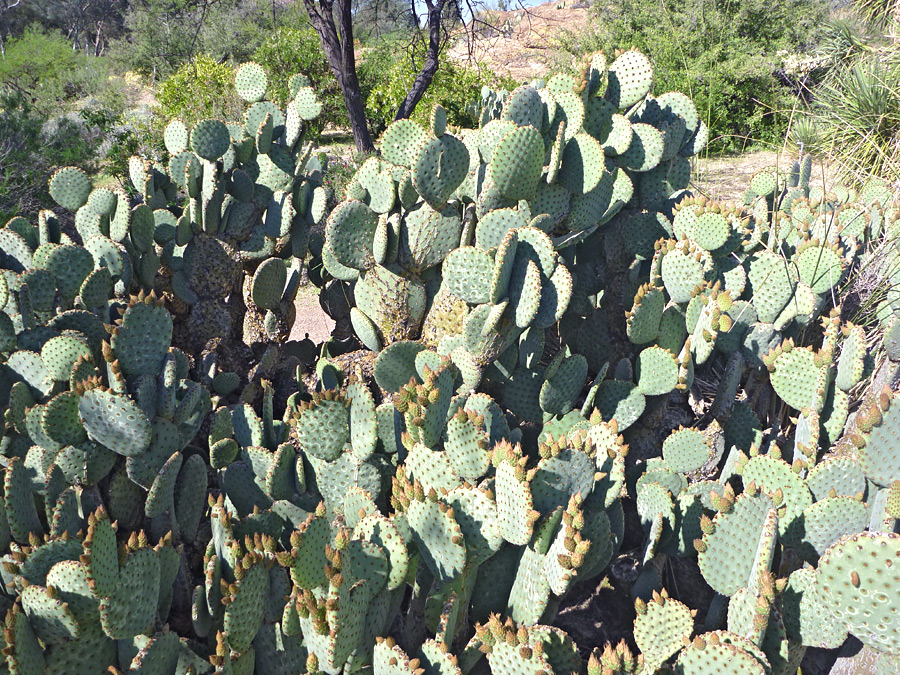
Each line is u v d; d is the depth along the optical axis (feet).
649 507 10.32
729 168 35.86
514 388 12.18
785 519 8.53
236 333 17.78
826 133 30.48
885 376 10.91
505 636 6.93
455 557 7.57
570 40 63.82
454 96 51.85
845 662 7.36
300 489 10.34
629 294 13.43
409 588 9.63
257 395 16.44
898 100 27.91
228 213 16.71
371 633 7.69
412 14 49.60
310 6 43.34
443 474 8.43
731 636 6.93
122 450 9.06
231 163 17.04
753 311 12.89
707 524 8.23
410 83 52.80
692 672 6.78
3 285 10.66
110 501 9.73
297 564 7.49
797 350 10.88
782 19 49.42
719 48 46.47
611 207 12.80
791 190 18.44
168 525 9.91
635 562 10.90
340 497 10.01
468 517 7.94
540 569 7.99
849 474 8.73
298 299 28.17
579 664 7.22
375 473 9.93
